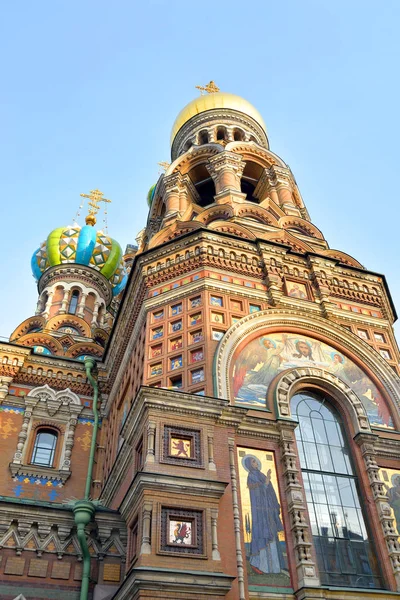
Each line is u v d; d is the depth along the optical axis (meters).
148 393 14.66
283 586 13.41
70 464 21.98
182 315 19.55
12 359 23.86
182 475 13.62
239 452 15.41
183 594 11.79
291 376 17.75
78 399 24.25
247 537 13.91
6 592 14.53
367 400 18.83
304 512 14.71
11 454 21.61
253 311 19.95
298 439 16.80
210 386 16.75
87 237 40.12
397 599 13.78
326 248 25.62
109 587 15.17
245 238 22.23
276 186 29.84
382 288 23.73
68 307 36.75
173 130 37.91
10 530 15.43
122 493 16.53
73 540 15.78
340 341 20.09
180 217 26.73
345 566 14.57
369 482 16.23
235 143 30.91
